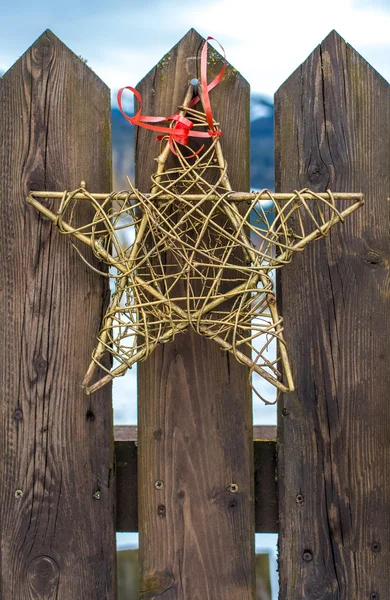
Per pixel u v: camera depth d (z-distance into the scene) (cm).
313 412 182
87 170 181
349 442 182
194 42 179
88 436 183
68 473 183
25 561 183
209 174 179
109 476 183
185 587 183
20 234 181
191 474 183
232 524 183
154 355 182
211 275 179
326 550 183
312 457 182
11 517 183
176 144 175
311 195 175
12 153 180
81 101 180
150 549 183
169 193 173
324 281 181
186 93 179
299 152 180
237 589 183
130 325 174
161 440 182
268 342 174
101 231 175
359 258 181
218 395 182
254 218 202
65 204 175
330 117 180
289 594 183
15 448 183
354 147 180
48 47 180
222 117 179
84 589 183
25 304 182
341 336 182
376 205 181
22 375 182
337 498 183
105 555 183
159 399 182
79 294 181
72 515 183
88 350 182
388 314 182
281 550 183
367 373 182
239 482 182
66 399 182
